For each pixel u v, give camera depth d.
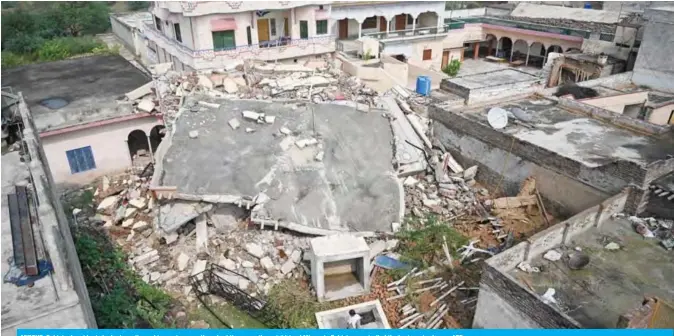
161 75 27.59
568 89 26.80
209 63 30.84
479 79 28.56
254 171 19.12
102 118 22.34
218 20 30.42
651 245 13.97
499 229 18.67
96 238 17.94
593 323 11.15
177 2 29.89
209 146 20.38
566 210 18.52
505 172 20.72
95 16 62.72
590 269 12.94
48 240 8.67
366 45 33.56
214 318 15.02
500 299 12.12
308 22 33.56
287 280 16.17
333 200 18.58
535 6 47.34
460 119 22.33
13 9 65.94
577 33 38.31
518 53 46.78
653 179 15.59
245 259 16.86
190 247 17.36
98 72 30.38
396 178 20.14
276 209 17.78
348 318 14.46
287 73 29.28
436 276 16.25
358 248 15.16
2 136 13.79
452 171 22.23
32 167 10.91
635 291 12.17
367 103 25.97
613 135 20.64
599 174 16.78
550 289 12.01
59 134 21.52
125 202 20.09
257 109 23.25
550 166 18.61
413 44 40.03
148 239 17.94
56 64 32.88
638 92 25.80
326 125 22.39
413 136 23.03
